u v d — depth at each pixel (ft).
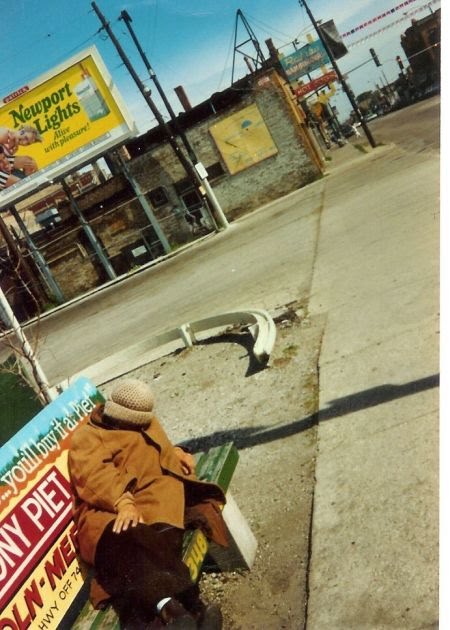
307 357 17.88
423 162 44.86
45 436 9.12
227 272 43.73
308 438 12.92
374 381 13.82
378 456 10.80
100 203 93.56
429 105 134.62
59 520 8.75
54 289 96.63
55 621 8.04
